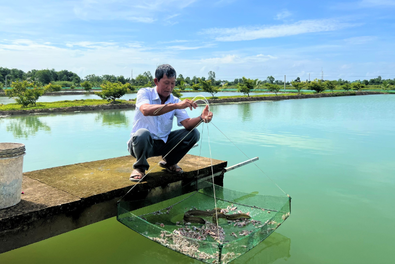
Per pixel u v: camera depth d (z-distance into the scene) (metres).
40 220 2.26
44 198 2.49
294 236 2.86
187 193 3.60
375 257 2.47
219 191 3.65
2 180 2.17
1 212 2.16
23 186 2.81
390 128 10.29
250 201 3.37
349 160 5.89
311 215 3.35
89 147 7.16
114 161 3.94
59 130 10.01
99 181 3.02
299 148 6.99
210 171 3.83
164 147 3.35
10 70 87.25
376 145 7.39
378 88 60.69
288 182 4.53
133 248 2.66
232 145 7.33
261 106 21.91
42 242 2.76
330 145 7.39
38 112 17.06
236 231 2.76
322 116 14.45
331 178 4.75
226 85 77.75
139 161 3.06
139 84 71.94
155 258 2.49
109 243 2.75
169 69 3.02
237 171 5.11
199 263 2.38
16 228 2.13
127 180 3.07
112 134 9.15
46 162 5.72
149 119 3.17
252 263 2.37
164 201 3.33
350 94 42.91
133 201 2.95
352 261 2.41
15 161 2.24
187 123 3.31
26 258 2.47
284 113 16.12
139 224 2.52
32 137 8.60
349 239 2.79
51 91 49.50
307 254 2.53
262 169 5.23
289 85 78.94
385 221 3.20
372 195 3.99
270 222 2.64
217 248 2.12
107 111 18.78
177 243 2.31
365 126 10.79
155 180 3.13
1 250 2.08
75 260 2.44
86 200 2.54
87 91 50.50
